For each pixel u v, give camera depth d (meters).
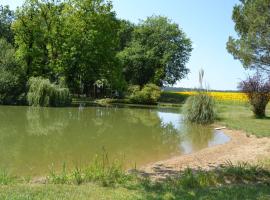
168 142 17.97
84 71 43.16
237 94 58.53
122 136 19.23
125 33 72.56
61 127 21.62
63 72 41.72
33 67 42.16
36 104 34.97
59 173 10.23
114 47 44.53
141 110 37.84
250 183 9.12
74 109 34.34
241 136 19.41
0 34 59.84
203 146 17.06
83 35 42.03
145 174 10.78
